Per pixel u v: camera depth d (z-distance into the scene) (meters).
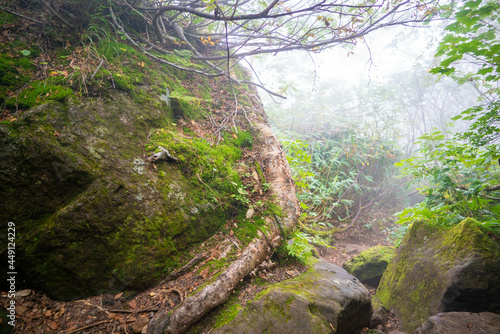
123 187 2.16
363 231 5.63
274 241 2.66
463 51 2.12
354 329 2.32
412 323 2.51
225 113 3.90
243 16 2.56
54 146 2.00
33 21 2.71
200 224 2.54
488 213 2.70
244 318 1.93
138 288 2.12
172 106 3.29
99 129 2.29
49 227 1.91
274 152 3.47
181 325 1.80
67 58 2.64
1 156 1.86
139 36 3.56
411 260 2.89
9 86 2.21
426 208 3.09
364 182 6.70
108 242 2.06
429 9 3.06
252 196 3.01
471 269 2.17
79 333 1.80
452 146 2.95
